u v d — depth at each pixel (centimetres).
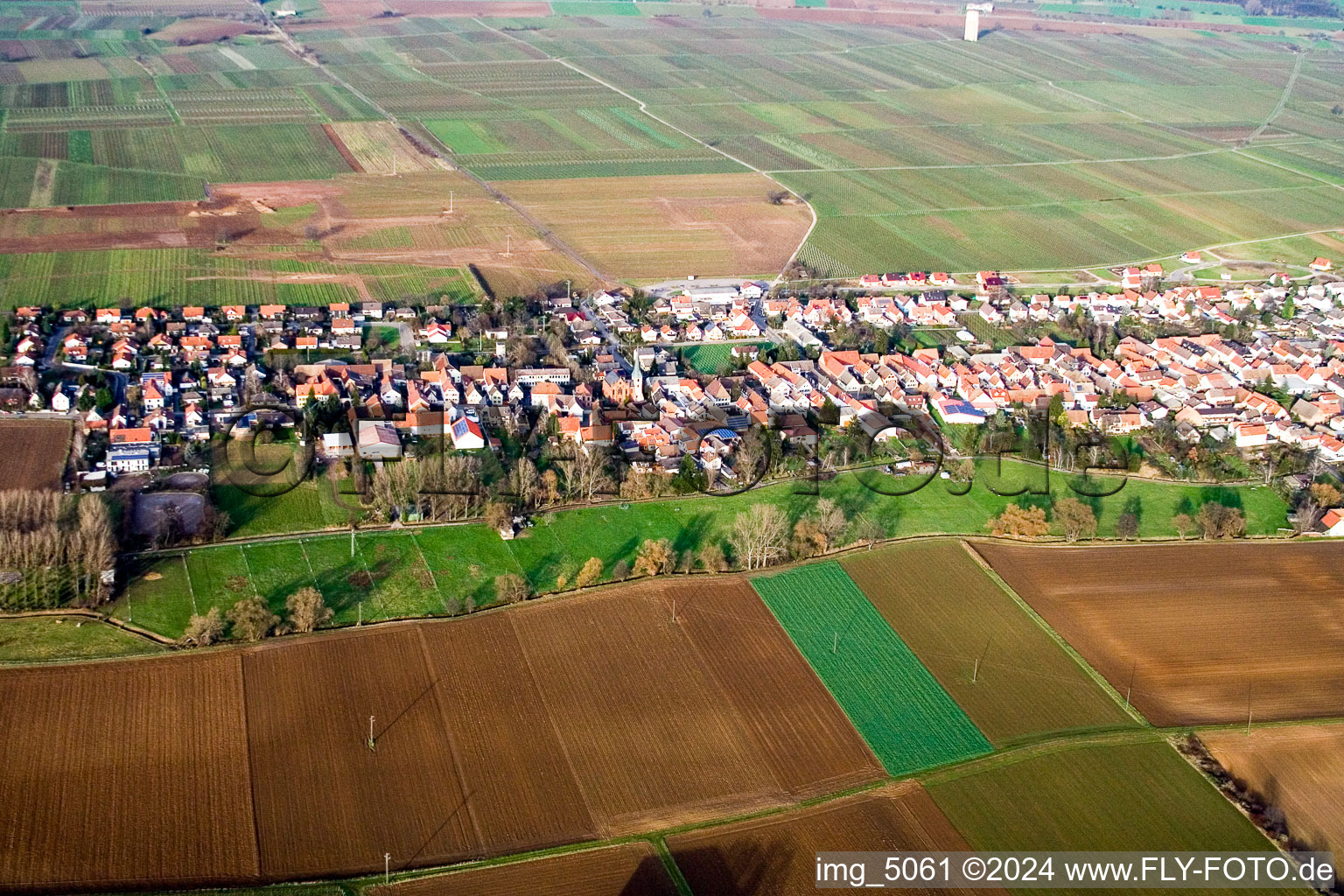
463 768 18662
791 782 18825
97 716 19125
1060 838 17938
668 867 17075
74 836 16925
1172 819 18362
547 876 16850
